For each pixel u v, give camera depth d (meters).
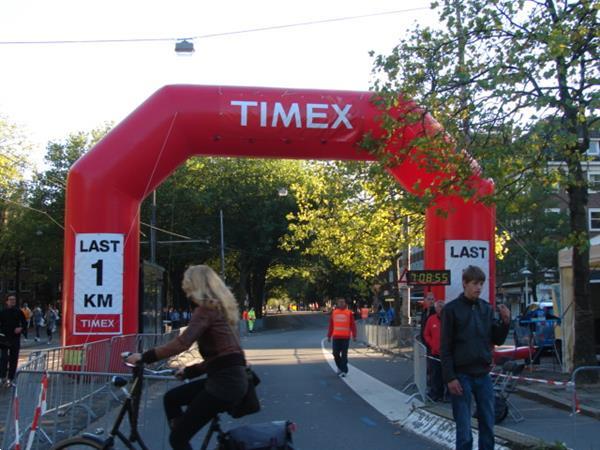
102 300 15.06
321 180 29.45
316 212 29.69
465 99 13.00
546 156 11.76
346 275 61.66
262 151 15.98
